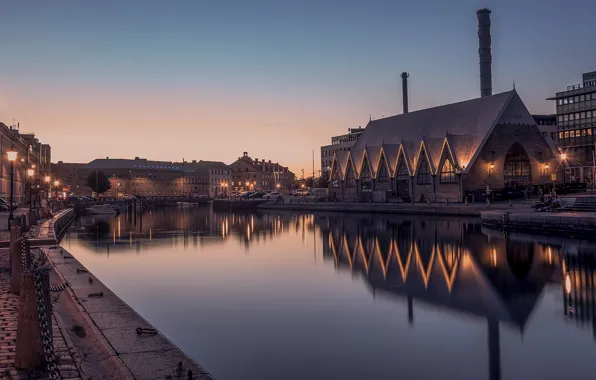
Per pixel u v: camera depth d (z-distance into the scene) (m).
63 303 15.16
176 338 14.14
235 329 15.04
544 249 31.62
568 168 85.31
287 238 43.56
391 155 95.50
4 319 13.06
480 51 97.44
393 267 26.22
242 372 11.60
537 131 82.31
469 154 80.88
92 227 59.78
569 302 18.14
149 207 145.00
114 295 16.14
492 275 23.39
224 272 25.31
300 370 11.74
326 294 19.83
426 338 14.09
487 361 12.27
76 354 10.41
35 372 9.21
